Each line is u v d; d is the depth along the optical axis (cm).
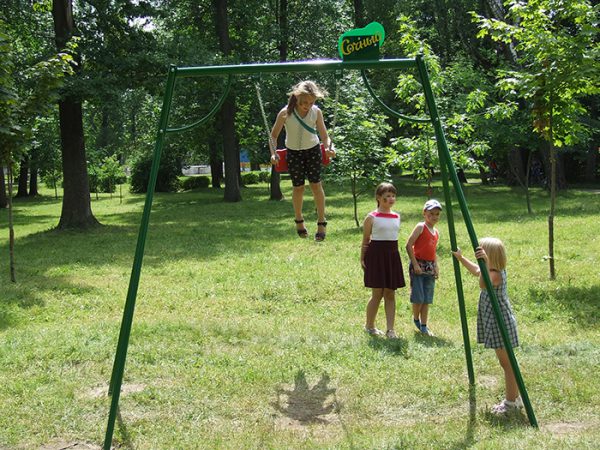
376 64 496
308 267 1172
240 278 1091
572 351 639
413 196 2800
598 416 481
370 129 1738
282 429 470
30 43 2108
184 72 498
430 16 3450
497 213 1981
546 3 955
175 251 1458
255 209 2619
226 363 623
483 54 2447
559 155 2933
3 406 514
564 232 1448
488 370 587
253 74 507
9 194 1138
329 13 3228
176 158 4488
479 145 1429
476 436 445
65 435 466
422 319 735
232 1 2897
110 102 1833
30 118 1155
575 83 936
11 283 1112
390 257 718
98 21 1909
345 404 518
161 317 831
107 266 1286
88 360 634
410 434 445
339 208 2442
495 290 502
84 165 2058
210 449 437
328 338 709
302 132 572
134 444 452
